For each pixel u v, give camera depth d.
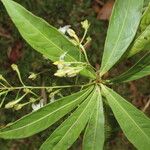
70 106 0.29
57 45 0.27
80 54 0.28
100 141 0.31
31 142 0.61
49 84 0.48
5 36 0.64
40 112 0.28
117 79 0.29
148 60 0.29
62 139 0.30
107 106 0.35
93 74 0.29
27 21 0.26
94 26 0.62
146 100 0.61
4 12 0.63
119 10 0.27
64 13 0.63
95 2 0.64
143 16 0.28
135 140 0.30
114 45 0.28
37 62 0.58
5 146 0.62
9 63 0.62
